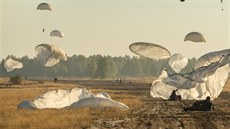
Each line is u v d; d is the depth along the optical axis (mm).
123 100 112062
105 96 95875
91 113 76938
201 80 111188
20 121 63094
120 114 76062
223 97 138500
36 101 88438
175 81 115875
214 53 118438
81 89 95250
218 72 118375
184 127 61844
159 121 67812
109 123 64625
